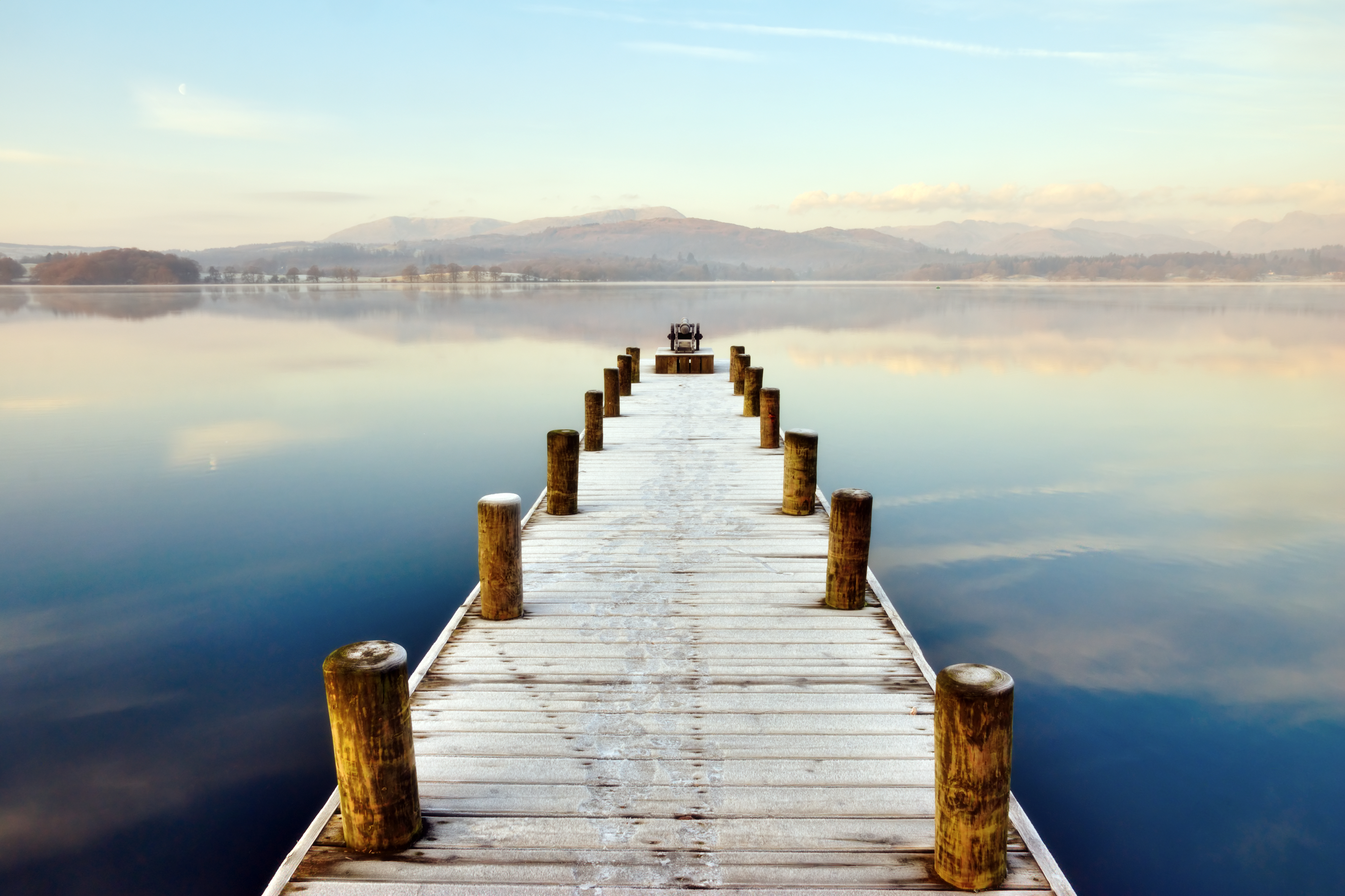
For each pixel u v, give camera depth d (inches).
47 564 317.4
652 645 178.9
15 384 844.6
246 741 200.2
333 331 1617.9
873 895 106.2
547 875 109.7
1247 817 178.1
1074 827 175.5
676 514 279.6
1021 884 108.3
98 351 1221.1
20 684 226.2
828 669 168.6
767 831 118.6
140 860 160.7
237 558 323.9
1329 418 652.1
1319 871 162.9
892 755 137.7
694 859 112.7
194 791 182.1
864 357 1095.0
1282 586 299.0
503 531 188.2
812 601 203.6
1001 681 103.9
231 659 241.9
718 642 180.9
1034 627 266.8
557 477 275.6
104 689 223.8
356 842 113.6
